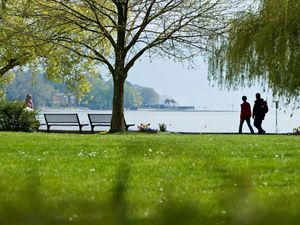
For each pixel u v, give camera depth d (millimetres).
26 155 17969
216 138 29672
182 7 47281
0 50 55281
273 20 40812
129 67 48562
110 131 48062
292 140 27625
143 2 47469
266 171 14055
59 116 48312
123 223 1926
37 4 47250
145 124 49531
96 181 11523
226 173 2703
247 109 48156
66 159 16547
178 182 11375
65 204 2535
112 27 48375
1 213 2023
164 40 47875
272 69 40688
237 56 43344
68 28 49781
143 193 9570
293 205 4980
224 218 2693
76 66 58469
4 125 46562
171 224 1803
